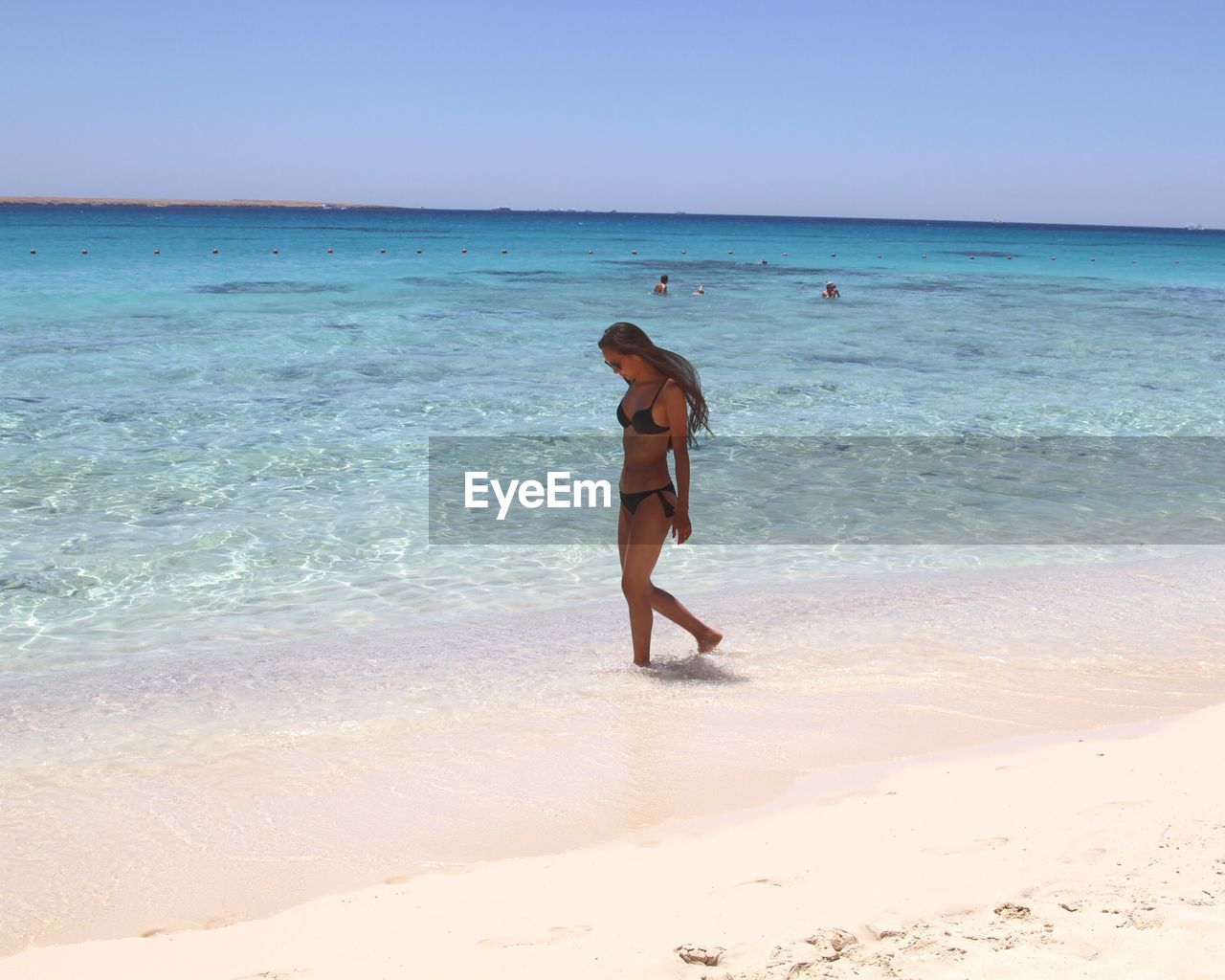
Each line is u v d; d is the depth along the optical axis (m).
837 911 3.07
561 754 4.68
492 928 3.13
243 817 4.10
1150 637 6.38
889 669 5.83
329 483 10.34
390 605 7.14
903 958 2.72
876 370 18.52
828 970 2.68
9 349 17.84
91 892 3.55
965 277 50.66
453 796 4.26
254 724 5.07
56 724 5.08
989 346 22.11
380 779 4.44
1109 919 2.88
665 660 6.02
